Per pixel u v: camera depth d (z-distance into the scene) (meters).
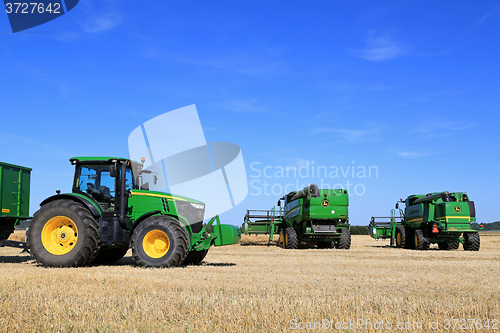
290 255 14.05
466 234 18.42
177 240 8.95
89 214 9.30
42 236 9.33
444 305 5.18
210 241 9.73
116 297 5.44
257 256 13.45
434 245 24.05
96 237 9.23
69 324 4.24
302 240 19.02
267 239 26.70
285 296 5.58
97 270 8.38
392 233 22.28
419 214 19.33
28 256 12.40
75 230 9.42
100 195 9.71
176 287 6.21
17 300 5.18
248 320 4.36
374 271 8.96
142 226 9.09
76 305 4.95
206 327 4.16
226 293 5.80
